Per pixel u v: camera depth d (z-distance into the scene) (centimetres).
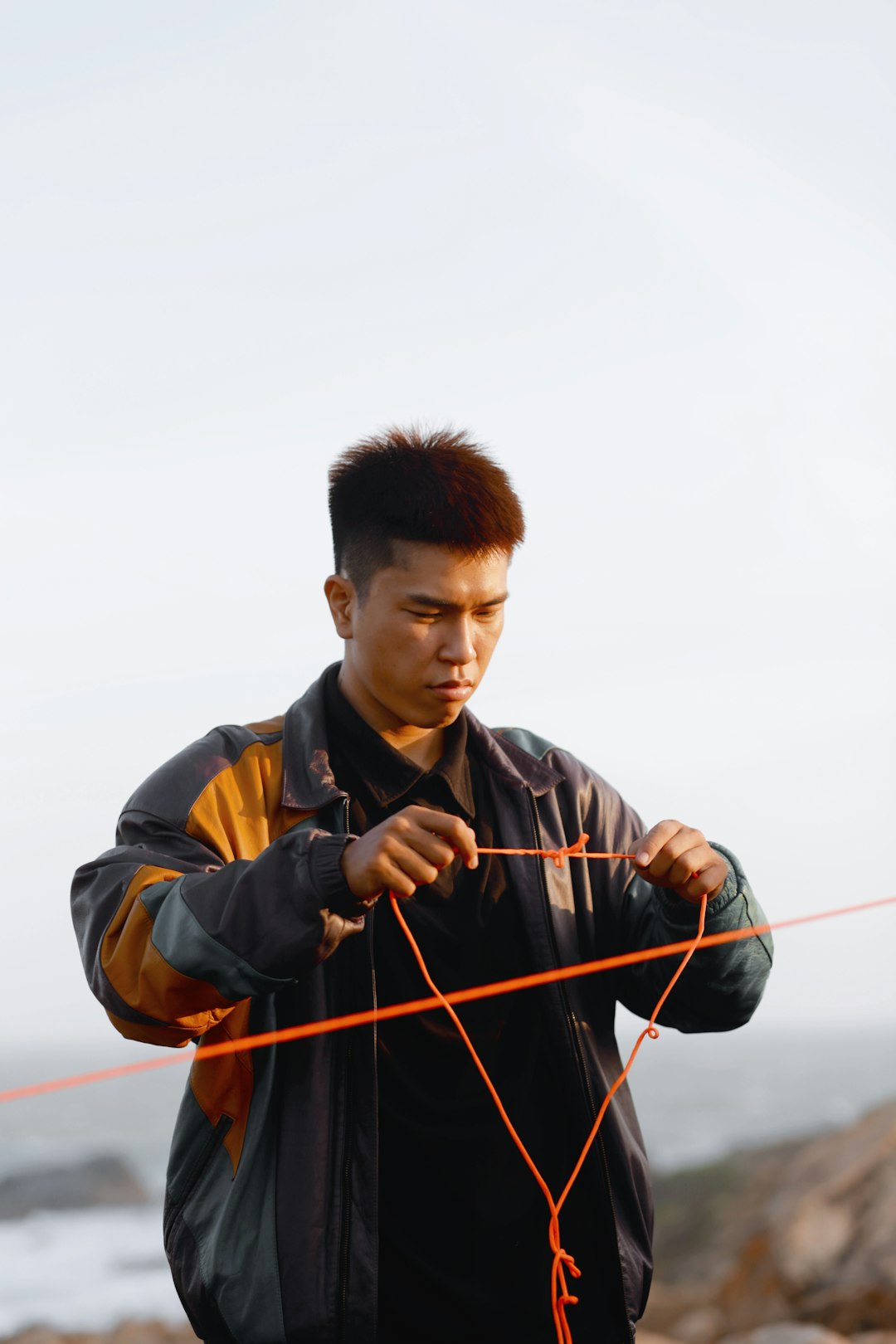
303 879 179
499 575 205
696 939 208
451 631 203
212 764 212
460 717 225
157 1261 2089
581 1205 207
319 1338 184
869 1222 784
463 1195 199
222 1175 194
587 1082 209
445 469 204
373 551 205
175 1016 186
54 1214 2842
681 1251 1459
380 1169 198
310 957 179
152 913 188
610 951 227
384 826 180
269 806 212
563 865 221
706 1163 1792
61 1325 1528
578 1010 214
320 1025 191
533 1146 206
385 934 207
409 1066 203
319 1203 189
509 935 215
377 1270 187
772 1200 906
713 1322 772
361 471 209
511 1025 211
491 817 223
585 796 233
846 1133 932
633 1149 212
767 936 220
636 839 238
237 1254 188
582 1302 204
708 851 207
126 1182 3039
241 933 179
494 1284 199
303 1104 194
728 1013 220
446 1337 196
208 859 202
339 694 221
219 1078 197
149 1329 1041
